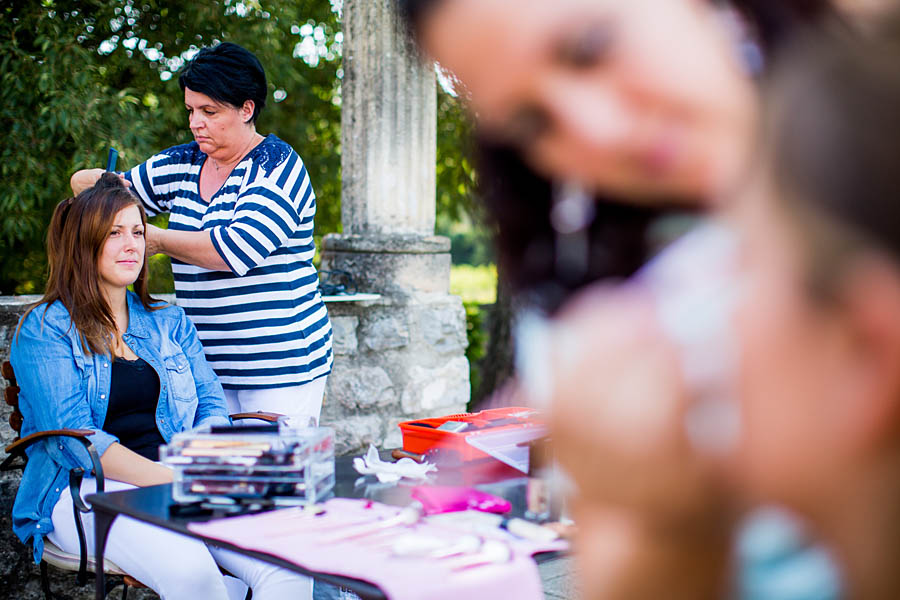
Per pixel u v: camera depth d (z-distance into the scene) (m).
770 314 0.48
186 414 2.76
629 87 0.48
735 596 0.52
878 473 0.47
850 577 0.49
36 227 5.54
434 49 0.51
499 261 0.64
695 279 0.51
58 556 2.49
